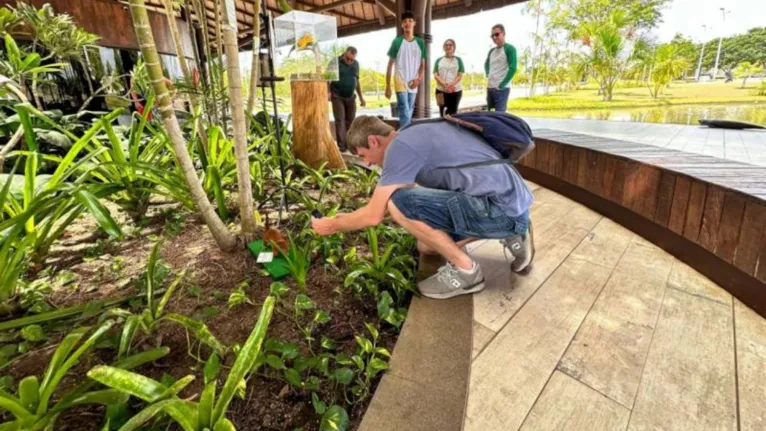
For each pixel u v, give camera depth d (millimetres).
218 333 1030
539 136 2684
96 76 4938
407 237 1651
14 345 956
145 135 2459
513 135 1171
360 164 3145
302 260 1226
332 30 2098
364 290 1259
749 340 1035
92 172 1515
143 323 938
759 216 1131
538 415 826
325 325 1091
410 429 775
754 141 2412
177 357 937
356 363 888
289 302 1177
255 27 1962
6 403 601
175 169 1869
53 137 2119
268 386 866
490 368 959
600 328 1104
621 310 1187
